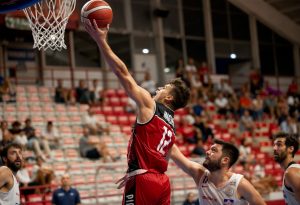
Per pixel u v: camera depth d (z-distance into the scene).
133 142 4.57
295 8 24.94
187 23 24.30
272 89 23.77
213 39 24.83
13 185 5.55
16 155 5.77
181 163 5.83
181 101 4.79
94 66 21.16
